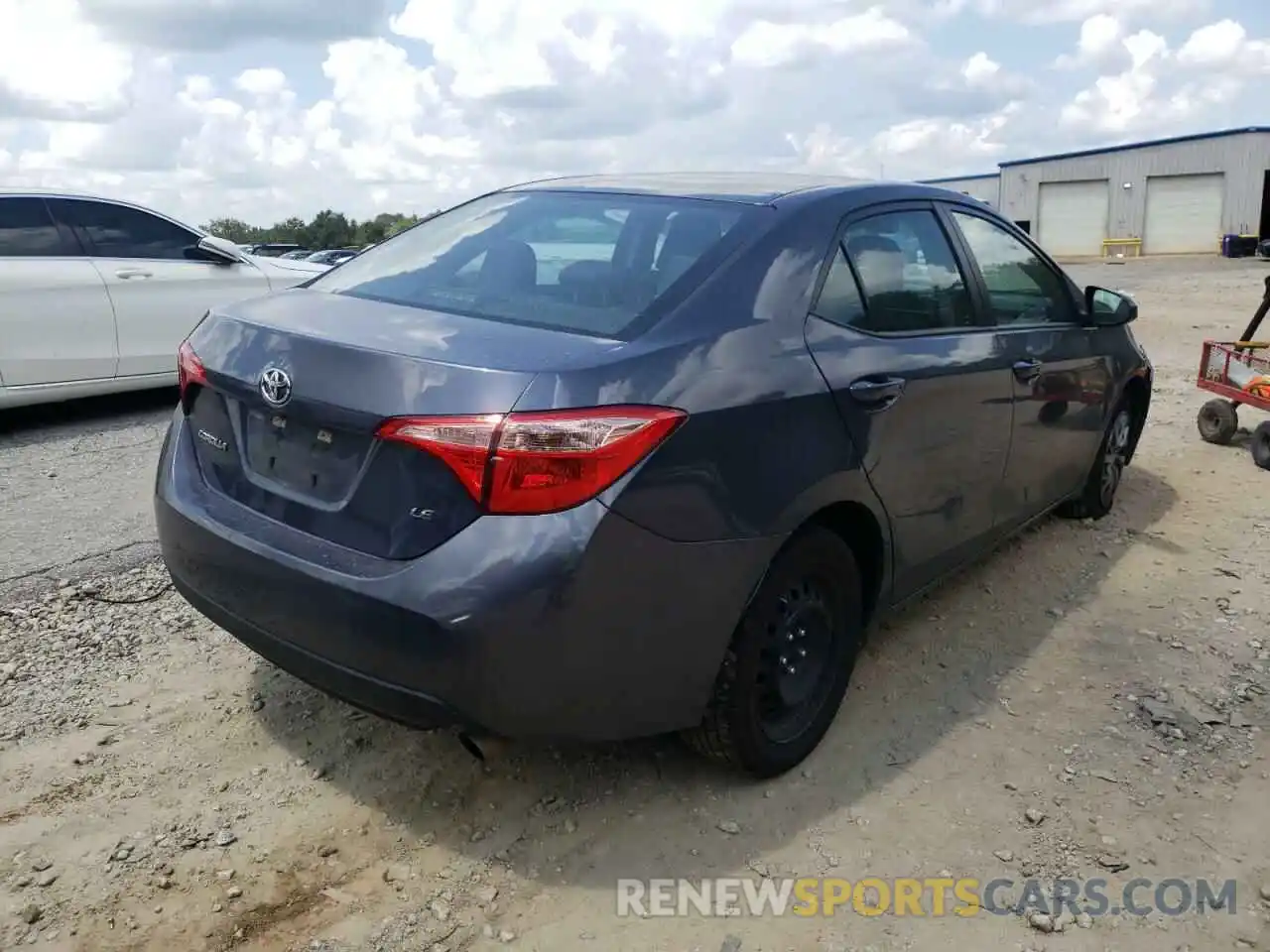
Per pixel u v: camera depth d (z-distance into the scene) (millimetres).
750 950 2506
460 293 3131
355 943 2500
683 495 2605
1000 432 3959
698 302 2848
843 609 3275
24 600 4250
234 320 3047
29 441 7066
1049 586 4613
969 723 3510
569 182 3801
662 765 3221
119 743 3277
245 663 3793
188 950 2467
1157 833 2951
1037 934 2578
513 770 3176
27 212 7293
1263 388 6582
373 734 3355
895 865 2812
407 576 2467
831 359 3072
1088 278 26969
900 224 3643
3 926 2518
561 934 2543
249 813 2959
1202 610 4379
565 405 2430
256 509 2869
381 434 2523
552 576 2410
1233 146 41125
